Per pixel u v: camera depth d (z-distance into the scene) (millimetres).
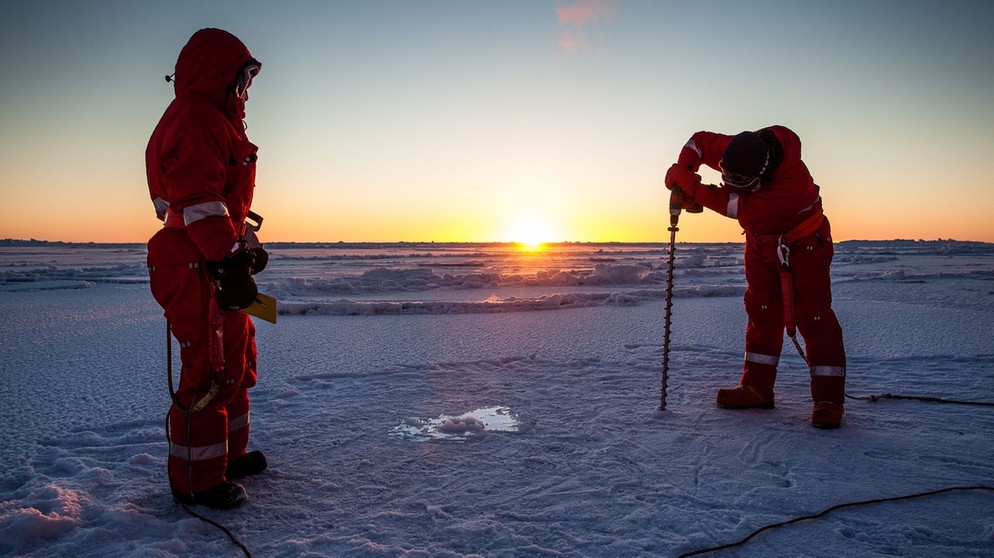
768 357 4273
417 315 9805
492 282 16094
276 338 7520
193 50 2619
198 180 2441
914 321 8266
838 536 2443
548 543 2406
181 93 2627
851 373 5316
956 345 6410
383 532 2506
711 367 5637
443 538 2451
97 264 34375
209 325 2574
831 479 3016
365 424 4004
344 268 30047
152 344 7199
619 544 2381
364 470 3205
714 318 9062
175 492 2740
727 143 4074
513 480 3055
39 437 3717
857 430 3779
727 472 3121
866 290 13102
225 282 2494
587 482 3010
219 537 2479
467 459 3355
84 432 3801
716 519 2596
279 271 26531
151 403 4488
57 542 2426
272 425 3975
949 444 3512
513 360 5965
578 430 3828
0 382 5188
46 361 6125
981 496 2820
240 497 2748
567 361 5852
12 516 2475
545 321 8906
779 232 3971
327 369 5629
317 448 3553
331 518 2645
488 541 2424
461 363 5805
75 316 10070
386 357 6188
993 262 28828
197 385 2646
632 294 12328
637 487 2945
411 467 3246
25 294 14695
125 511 2615
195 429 2682
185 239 2572
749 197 3918
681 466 3203
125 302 12547
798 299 3949
